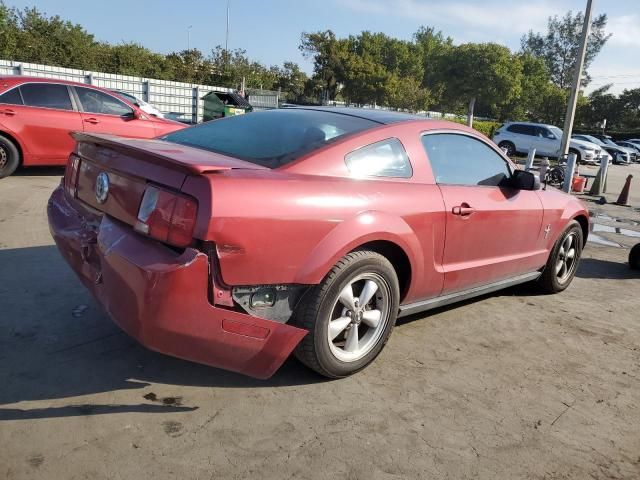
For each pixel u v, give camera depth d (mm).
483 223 3803
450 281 3701
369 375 3236
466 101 50125
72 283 4168
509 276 4426
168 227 2463
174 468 2293
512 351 3797
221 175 2498
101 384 2869
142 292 2391
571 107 15422
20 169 9305
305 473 2340
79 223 3119
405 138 3436
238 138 3320
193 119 23750
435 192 3457
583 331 4301
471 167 3898
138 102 15336
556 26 80750
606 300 5188
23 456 2281
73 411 2621
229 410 2748
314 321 2828
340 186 2939
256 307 2658
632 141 44562
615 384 3447
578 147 24766
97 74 21672
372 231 2971
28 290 3979
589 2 14781
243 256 2500
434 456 2541
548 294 5188
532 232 4426
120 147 2729
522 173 4098
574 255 5262
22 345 3188
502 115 59844
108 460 2305
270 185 2635
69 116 8469
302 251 2701
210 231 2385
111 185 2830
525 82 58500
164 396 2818
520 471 2500
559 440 2771
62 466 2244
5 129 7973
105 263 2602
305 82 52875
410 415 2859
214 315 2492
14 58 33250
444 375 3338
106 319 3596
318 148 3051
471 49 46438
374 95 52875
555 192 4887
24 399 2678
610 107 74500
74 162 3350
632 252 6469
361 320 3135
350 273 2924
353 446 2553
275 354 2705
